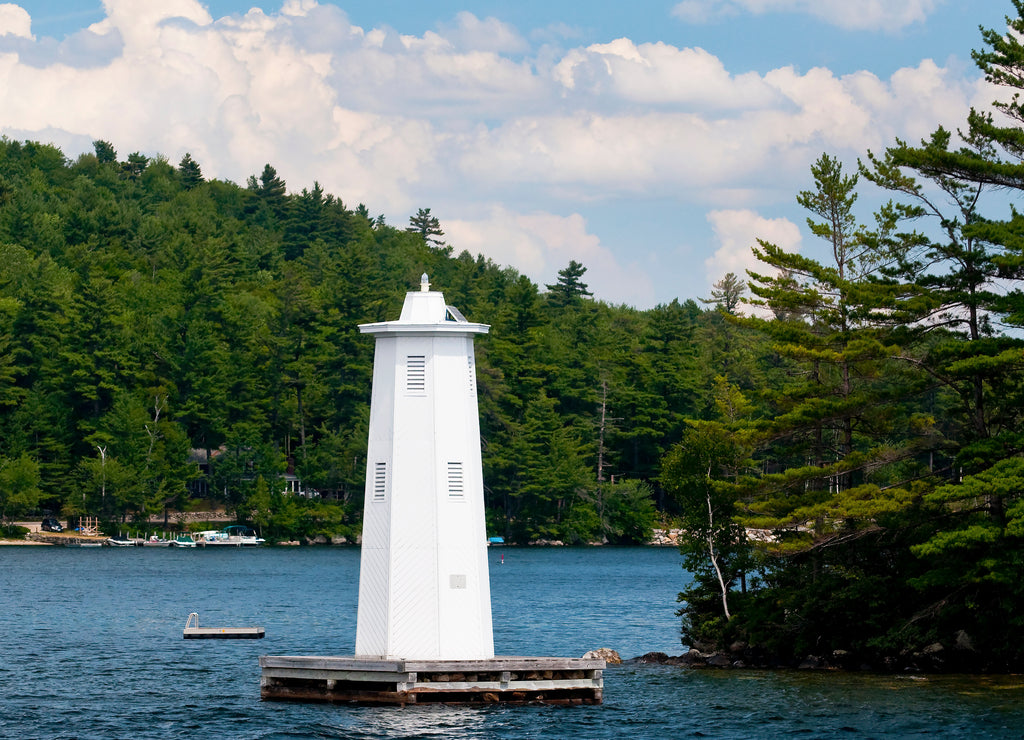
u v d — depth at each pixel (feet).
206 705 135.23
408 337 124.36
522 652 192.03
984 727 126.52
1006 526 155.33
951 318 173.06
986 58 167.12
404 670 118.93
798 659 175.01
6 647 191.52
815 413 176.96
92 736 119.44
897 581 174.40
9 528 531.09
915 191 174.70
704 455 188.75
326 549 546.26
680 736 120.98
